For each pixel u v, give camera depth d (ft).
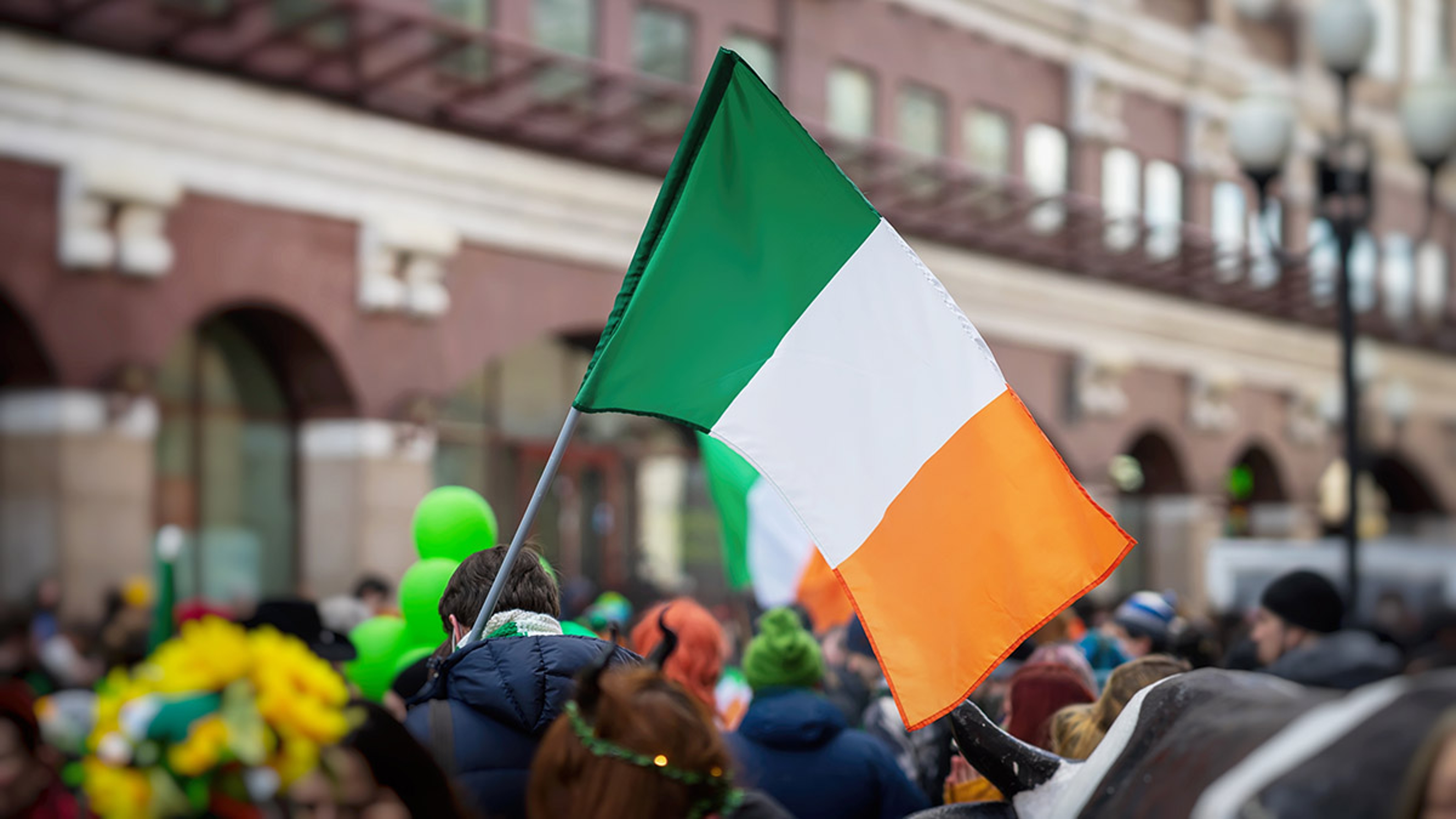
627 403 13.80
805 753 16.69
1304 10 114.01
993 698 20.30
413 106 60.75
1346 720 7.22
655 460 78.54
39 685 30.12
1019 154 91.56
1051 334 90.74
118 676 8.70
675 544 79.10
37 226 49.65
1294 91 112.68
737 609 37.88
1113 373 93.91
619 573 75.61
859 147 77.77
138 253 51.55
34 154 49.49
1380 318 120.06
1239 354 106.11
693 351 13.97
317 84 57.21
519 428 71.72
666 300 14.02
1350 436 39.83
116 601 42.91
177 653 8.46
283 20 56.59
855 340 13.92
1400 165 125.39
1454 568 46.14
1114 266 94.12
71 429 49.98
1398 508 129.90
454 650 13.61
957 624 13.14
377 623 21.36
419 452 61.31
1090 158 95.86
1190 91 103.50
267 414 60.23
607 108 68.64
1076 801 9.96
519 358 71.92
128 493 51.16
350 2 56.65
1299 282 107.34
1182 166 103.50
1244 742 8.15
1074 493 13.11
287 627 20.01
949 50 87.15
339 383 59.26
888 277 13.97
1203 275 100.42
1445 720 6.61
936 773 19.31
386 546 59.98
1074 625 30.48
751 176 14.24
